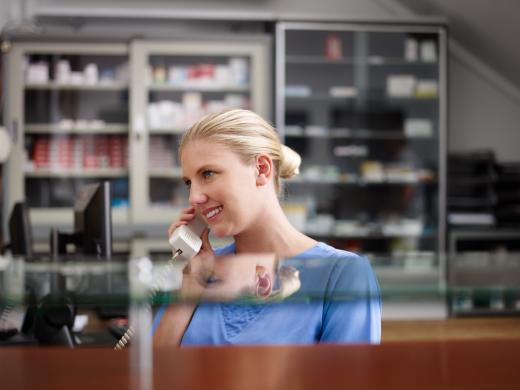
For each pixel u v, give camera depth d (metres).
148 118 5.79
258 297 0.91
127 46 5.64
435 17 6.18
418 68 6.15
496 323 5.54
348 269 1.12
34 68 5.70
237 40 5.66
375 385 0.87
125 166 5.91
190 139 1.41
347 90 6.02
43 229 5.61
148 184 5.86
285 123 6.07
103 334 2.43
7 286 1.07
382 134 6.02
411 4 6.29
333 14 6.33
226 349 1.06
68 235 2.59
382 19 5.73
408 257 1.44
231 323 1.38
